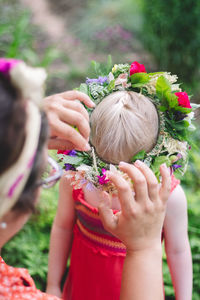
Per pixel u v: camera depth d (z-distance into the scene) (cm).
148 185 85
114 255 133
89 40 606
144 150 116
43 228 211
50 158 81
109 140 115
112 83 124
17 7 678
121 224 85
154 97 123
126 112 116
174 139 120
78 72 498
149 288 82
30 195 61
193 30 409
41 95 62
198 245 197
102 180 115
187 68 427
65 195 149
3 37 455
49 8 722
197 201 230
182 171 128
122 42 589
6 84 56
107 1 720
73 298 149
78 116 98
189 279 137
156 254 86
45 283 190
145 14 475
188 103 119
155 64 492
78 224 145
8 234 68
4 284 74
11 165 54
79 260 143
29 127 56
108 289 135
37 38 605
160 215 86
